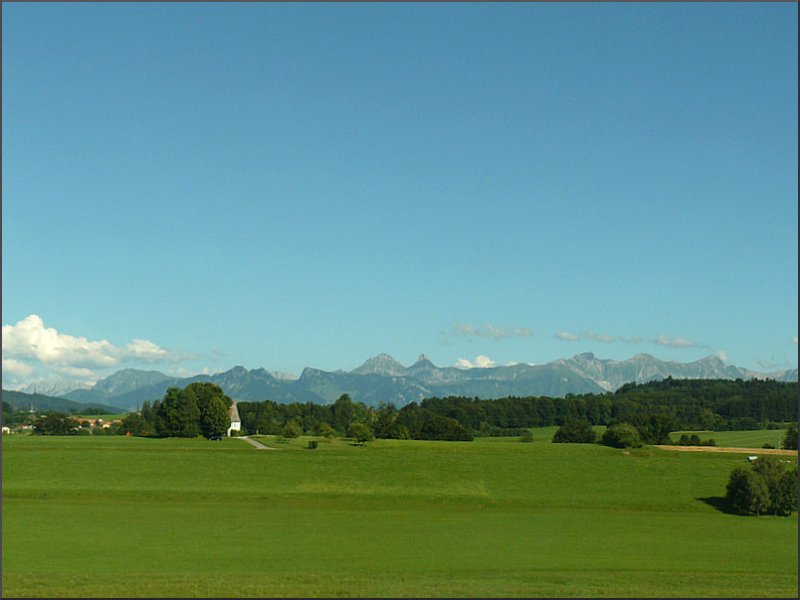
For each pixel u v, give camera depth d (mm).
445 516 69875
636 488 87188
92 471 90625
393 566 46219
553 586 39469
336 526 62812
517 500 80188
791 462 83812
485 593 37125
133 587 37781
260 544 54156
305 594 36406
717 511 76562
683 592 38719
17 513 67188
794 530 65875
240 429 183625
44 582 39250
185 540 55438
